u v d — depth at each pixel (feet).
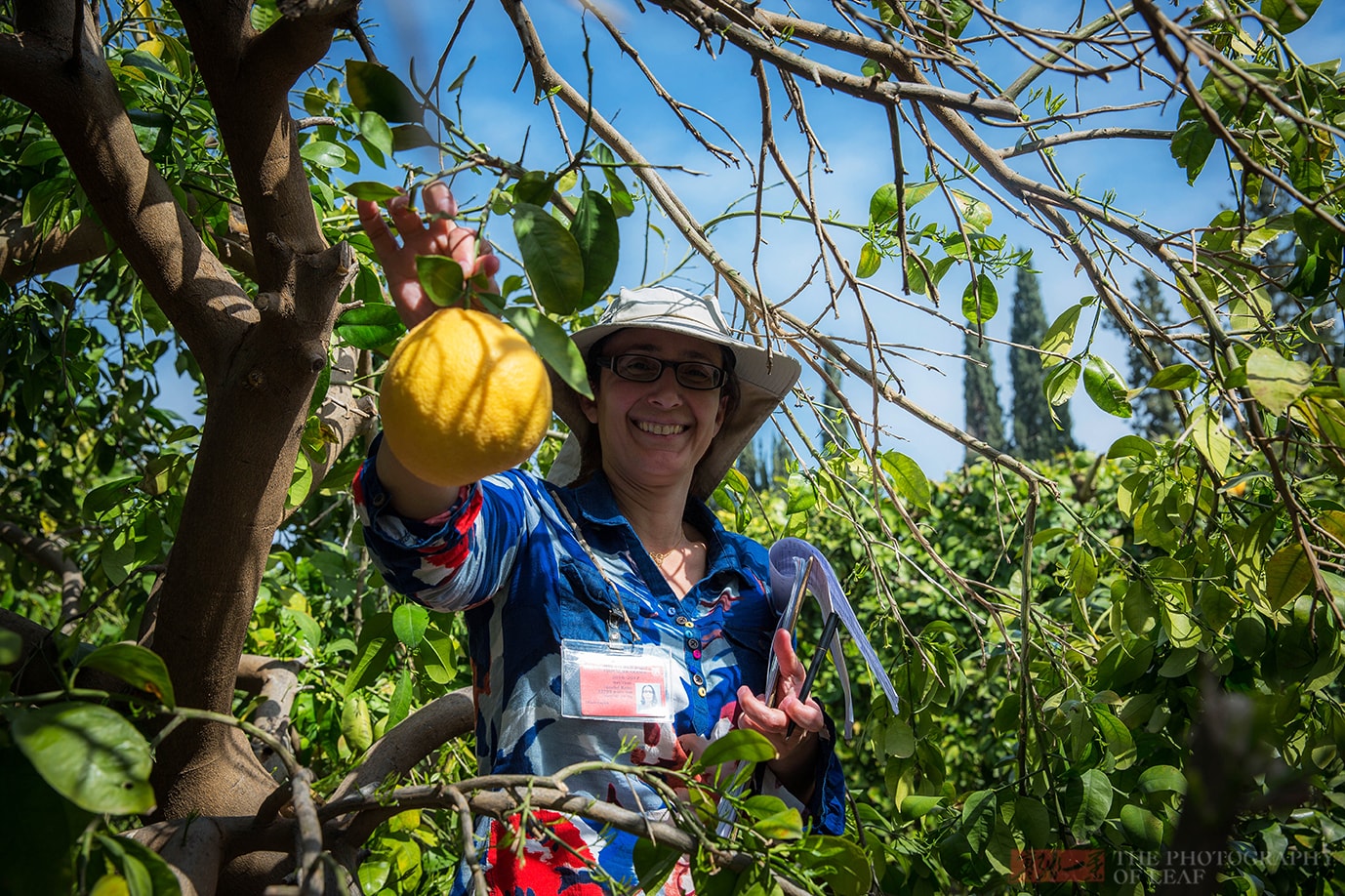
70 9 4.66
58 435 12.07
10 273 8.00
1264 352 4.70
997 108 4.61
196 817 4.47
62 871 3.29
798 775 5.44
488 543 4.99
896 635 7.50
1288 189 3.68
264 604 10.09
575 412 6.60
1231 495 6.66
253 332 4.63
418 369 3.37
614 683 5.07
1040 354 6.61
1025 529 6.82
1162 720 6.81
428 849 8.42
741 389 7.02
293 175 4.40
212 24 3.97
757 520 14.21
